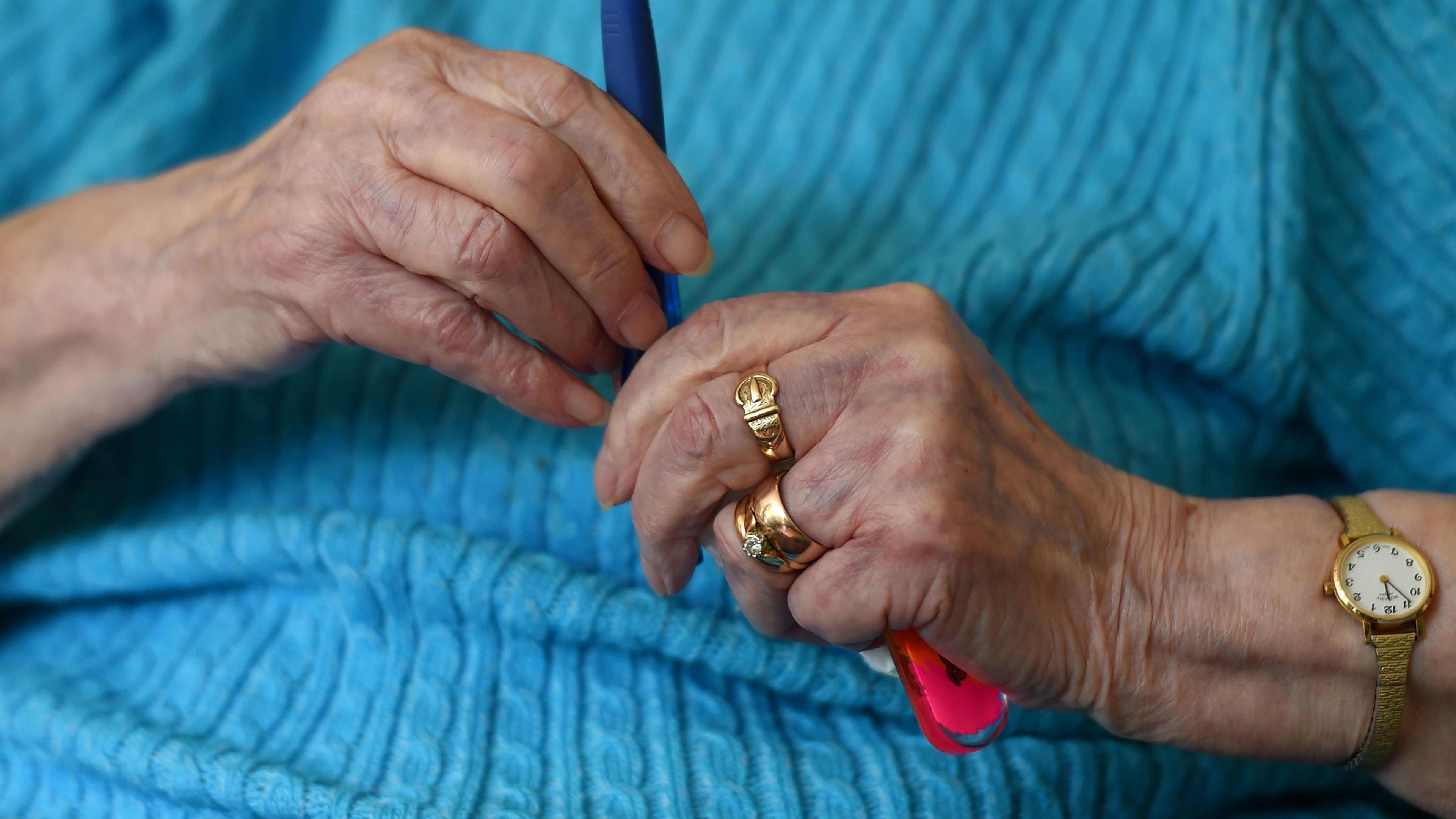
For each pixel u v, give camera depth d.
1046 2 0.89
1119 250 0.86
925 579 0.75
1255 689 0.79
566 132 0.77
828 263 0.88
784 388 0.76
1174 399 0.88
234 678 0.83
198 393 0.87
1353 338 0.88
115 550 0.85
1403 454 0.88
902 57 0.89
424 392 0.85
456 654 0.83
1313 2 0.88
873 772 0.80
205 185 0.83
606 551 0.84
